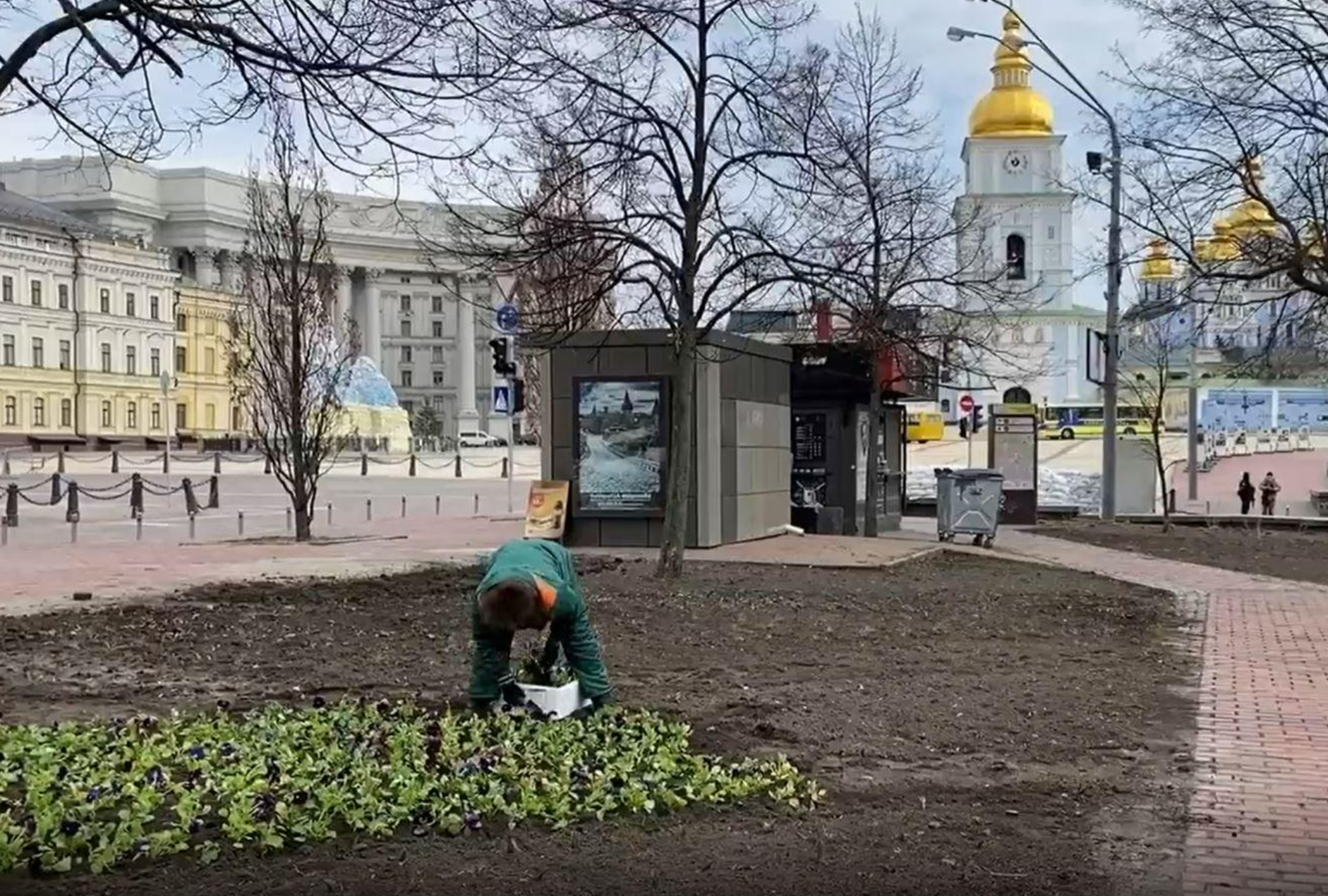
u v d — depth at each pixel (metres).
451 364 140.75
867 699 9.15
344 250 117.06
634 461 20.27
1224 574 18.94
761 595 14.80
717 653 11.10
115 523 28.53
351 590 15.12
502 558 7.90
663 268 16.20
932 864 5.64
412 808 6.07
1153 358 55.03
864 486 24.98
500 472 59.56
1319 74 15.49
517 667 8.99
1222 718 8.81
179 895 5.15
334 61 5.90
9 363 82.69
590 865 5.55
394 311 137.38
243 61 5.98
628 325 25.69
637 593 14.77
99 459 64.00
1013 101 94.31
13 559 18.91
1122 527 29.84
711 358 18.66
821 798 6.59
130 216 103.75
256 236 31.73
